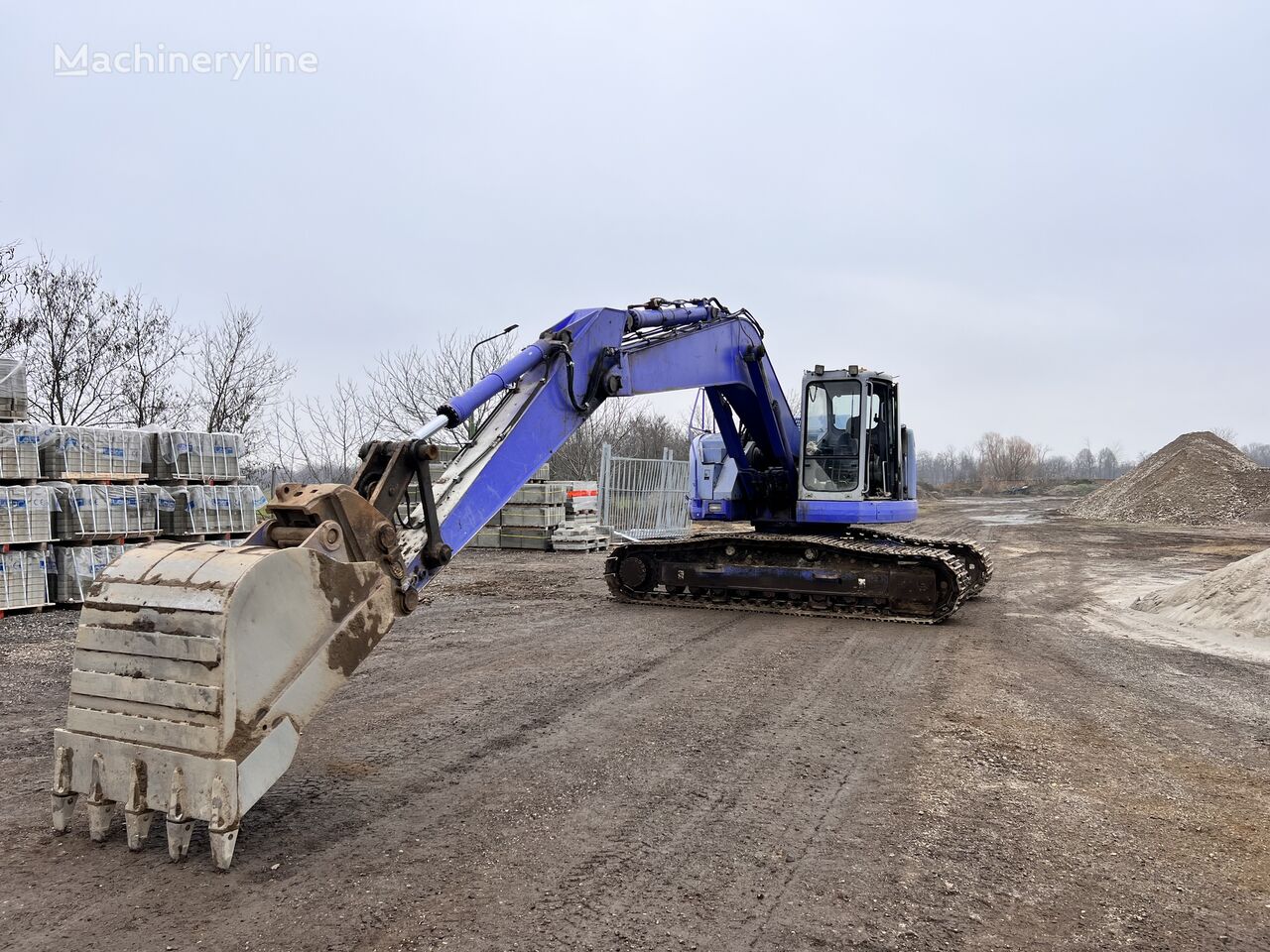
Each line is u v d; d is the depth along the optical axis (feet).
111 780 14.06
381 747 20.25
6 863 13.80
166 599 13.69
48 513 38.45
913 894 13.30
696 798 17.17
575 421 24.66
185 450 45.24
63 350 67.67
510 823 15.84
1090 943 12.00
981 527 120.67
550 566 60.80
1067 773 19.03
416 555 17.47
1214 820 16.49
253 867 13.84
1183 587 44.47
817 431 40.70
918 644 33.27
